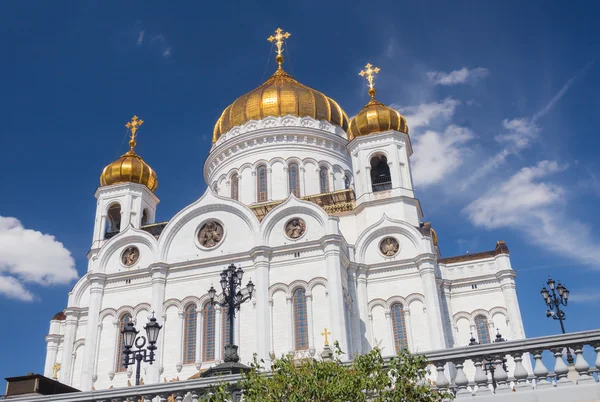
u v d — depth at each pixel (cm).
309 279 4891
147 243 5400
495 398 1848
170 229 5359
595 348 1833
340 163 6756
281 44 8125
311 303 4812
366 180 5753
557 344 1869
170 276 5203
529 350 1895
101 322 5184
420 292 5084
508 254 5475
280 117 6688
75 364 5594
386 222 5362
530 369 3966
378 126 5947
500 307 5325
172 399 2089
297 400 1717
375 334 5038
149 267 5238
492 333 5250
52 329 6081
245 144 6619
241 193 6469
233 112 6956
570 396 1778
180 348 4888
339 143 6812
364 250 5322
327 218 5050
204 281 5109
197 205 5384
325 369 1788
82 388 4906
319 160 6619
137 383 2922
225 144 6712
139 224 6250
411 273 5166
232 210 5309
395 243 5309
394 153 5806
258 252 4997
